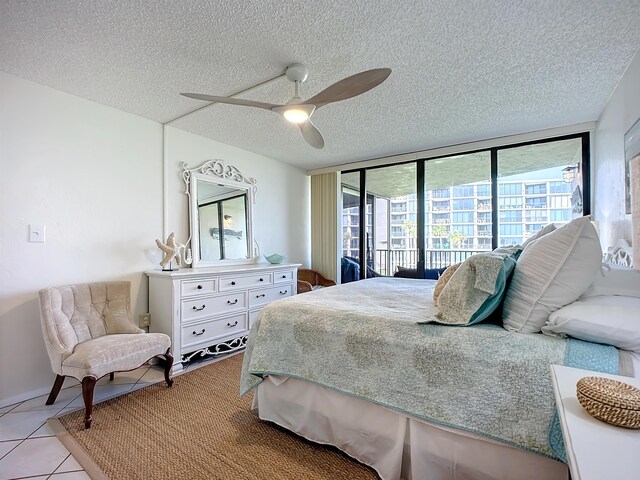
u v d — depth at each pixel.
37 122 2.32
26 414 2.01
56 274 2.41
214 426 1.87
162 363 2.80
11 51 1.92
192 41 1.84
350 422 1.56
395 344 1.44
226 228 3.71
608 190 2.57
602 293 1.40
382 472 1.43
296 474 1.48
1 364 2.15
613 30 1.71
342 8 1.58
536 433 1.09
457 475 1.26
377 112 2.80
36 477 1.44
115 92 2.47
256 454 1.62
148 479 1.44
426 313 1.67
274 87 2.37
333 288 2.56
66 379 2.42
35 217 2.31
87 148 2.59
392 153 4.11
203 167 3.46
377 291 2.42
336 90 1.73
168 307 2.71
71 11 1.59
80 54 1.96
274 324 1.85
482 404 1.20
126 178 2.85
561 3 1.52
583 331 1.17
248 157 4.03
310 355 1.68
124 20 1.66
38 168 2.33
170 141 3.19
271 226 4.35
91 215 2.61
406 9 1.58
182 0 1.52
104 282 2.52
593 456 0.58
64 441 1.72
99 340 2.16
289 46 1.88
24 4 1.53
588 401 0.72
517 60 2.01
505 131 3.29
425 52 1.93
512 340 1.25
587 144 3.14
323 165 4.76
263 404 1.87
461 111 2.79
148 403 2.15
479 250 3.75
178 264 3.19
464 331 1.36
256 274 3.43
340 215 4.79
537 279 1.34
